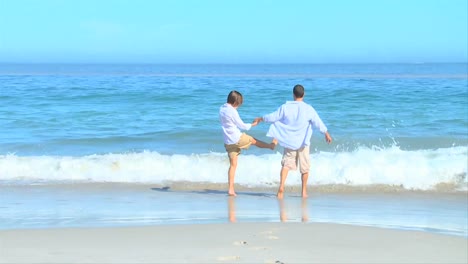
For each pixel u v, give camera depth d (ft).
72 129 52.70
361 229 22.31
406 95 74.74
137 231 21.88
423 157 37.99
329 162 36.35
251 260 17.76
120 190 32.37
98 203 28.89
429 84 95.25
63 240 20.45
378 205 28.76
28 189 32.50
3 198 30.09
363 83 100.12
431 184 33.22
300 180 34.06
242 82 102.78
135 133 50.70
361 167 35.06
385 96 73.77
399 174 34.47
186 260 17.72
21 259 17.81
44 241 20.30
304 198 30.40
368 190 32.24
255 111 63.31
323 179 34.17
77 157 39.01
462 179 33.94
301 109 29.89
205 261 17.62
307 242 20.24
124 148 44.57
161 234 21.38
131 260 17.70
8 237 20.90
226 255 18.35
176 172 36.17
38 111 62.23
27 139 47.80
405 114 60.23
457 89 82.33
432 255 18.88
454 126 54.03
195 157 38.34
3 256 18.20
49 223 24.09
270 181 34.35
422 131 51.57
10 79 109.81
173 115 60.18
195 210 27.17
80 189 32.60
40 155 41.81
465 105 66.28
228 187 33.27
